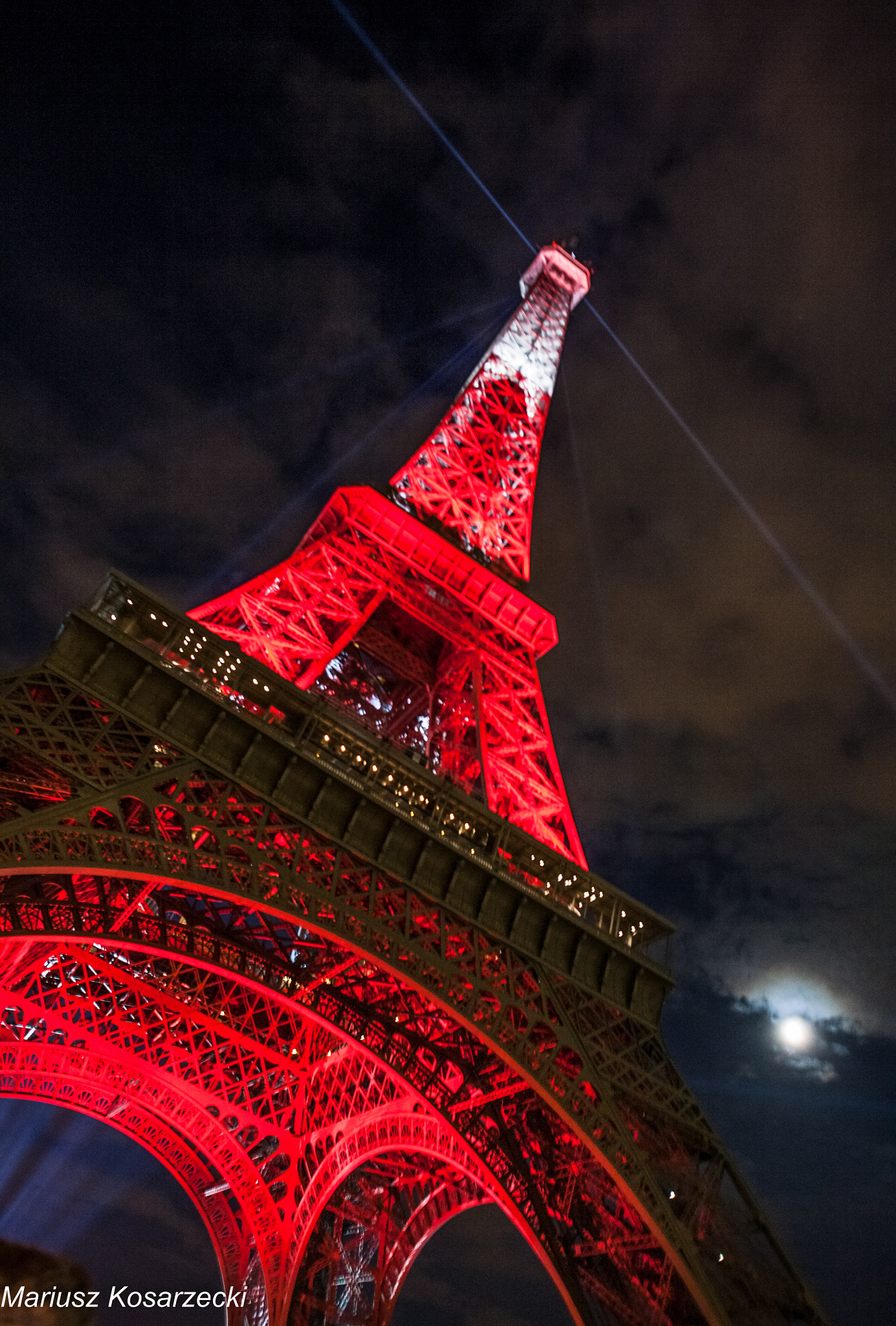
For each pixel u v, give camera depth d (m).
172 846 40.97
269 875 44.16
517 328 119.81
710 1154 46.94
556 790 69.94
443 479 95.75
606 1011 52.31
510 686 78.75
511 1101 51.75
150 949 48.91
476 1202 65.00
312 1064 68.62
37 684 44.03
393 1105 58.84
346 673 83.50
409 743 79.44
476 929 49.84
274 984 52.72
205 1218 72.81
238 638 65.75
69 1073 67.00
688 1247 40.75
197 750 46.62
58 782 41.22
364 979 55.41
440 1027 55.31
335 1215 72.00
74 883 50.09
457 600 84.44
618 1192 47.50
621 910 56.78
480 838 54.12
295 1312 65.69
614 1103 45.50
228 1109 69.50
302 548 84.38
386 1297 67.50
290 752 48.50
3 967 52.66
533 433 108.44
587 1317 43.25
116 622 48.75
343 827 49.06
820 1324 40.75
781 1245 43.56
